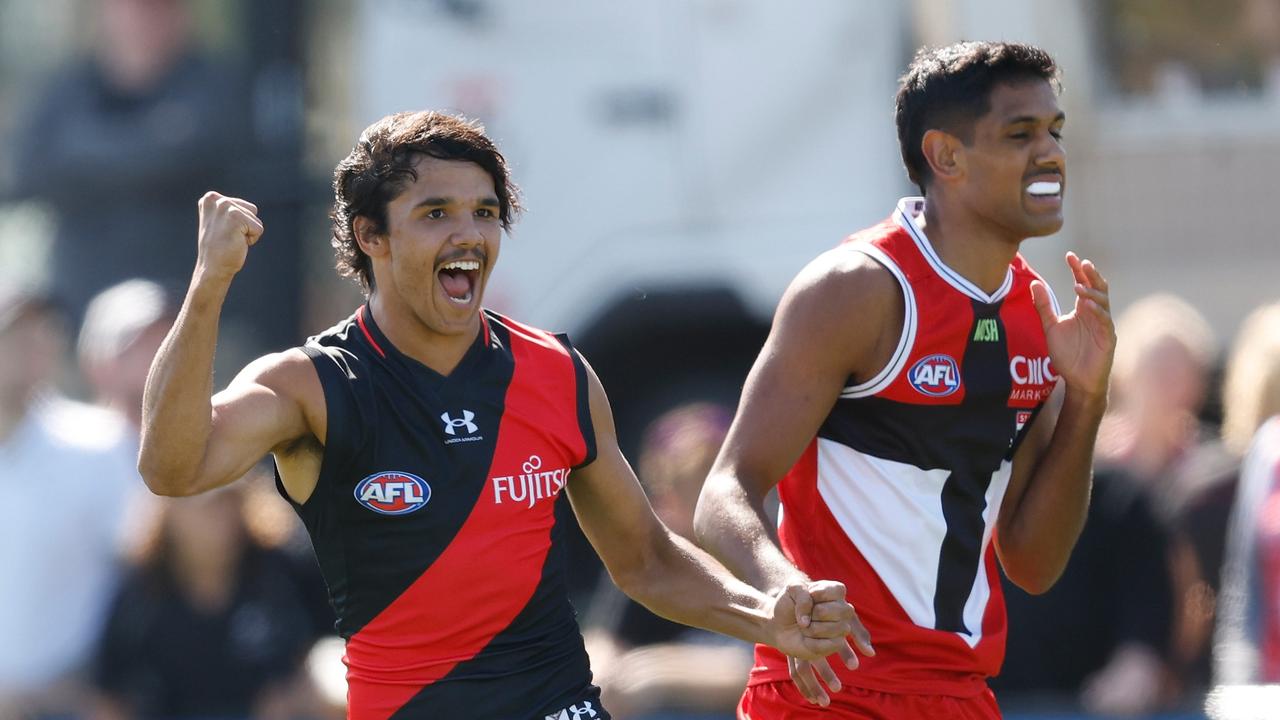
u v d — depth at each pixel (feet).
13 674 71.61
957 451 43.88
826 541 44.29
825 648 38.37
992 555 45.75
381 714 40.27
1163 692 66.64
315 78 83.20
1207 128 81.35
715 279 81.82
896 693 43.78
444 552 39.88
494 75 82.07
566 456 41.60
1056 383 44.96
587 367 42.83
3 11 85.71
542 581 40.93
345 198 41.19
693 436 66.28
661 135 81.71
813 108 80.89
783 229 81.25
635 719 64.95
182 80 84.69
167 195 84.69
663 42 81.56
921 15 80.33
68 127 85.92
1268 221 81.10
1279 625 64.39
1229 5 81.15
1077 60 81.41
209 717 69.62
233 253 36.78
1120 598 67.92
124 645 70.49
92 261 85.87
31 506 73.00
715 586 41.75
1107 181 81.87
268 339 83.41
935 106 43.50
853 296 42.83
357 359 40.45
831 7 80.64
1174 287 81.71
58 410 75.87
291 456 40.06
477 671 40.29
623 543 43.24
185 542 70.03
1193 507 71.05
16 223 86.94
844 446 43.96
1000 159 42.78
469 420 40.50
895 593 43.75
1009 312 44.11
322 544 40.32
